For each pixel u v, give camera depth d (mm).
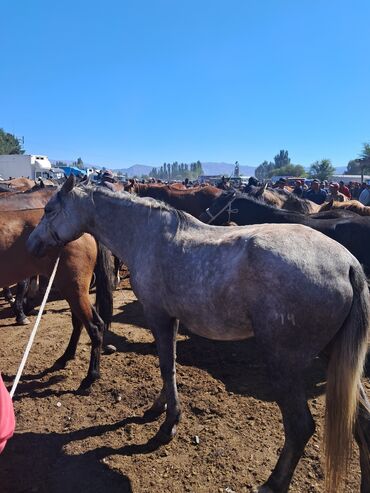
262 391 4520
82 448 3695
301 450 2770
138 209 3717
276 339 2717
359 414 2828
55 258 4594
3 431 1932
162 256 3367
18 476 3395
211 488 3205
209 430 3867
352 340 2721
